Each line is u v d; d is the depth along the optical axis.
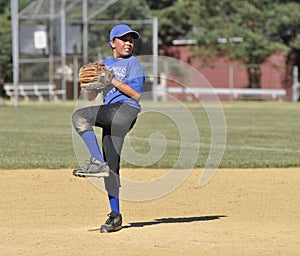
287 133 47.94
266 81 108.19
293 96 102.69
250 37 107.12
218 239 15.98
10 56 104.38
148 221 18.89
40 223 18.50
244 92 102.06
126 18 90.81
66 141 41.59
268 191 24.56
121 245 15.30
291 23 109.69
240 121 59.03
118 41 17.27
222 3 109.62
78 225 18.19
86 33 90.06
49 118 60.97
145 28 88.31
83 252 14.66
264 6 110.62
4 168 30.02
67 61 91.62
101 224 18.38
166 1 115.69
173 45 113.81
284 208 21.11
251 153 36.06
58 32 91.56
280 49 107.31
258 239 16.00
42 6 91.50
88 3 90.62
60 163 31.31
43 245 15.38
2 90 99.94
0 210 20.62
